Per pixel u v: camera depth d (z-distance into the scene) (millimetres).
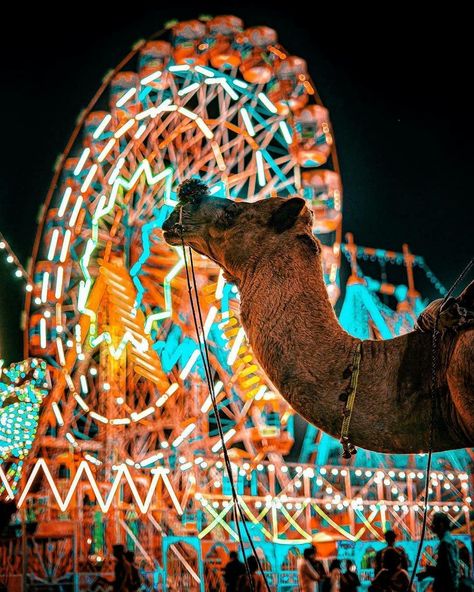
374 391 3492
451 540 8703
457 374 3252
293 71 25688
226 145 24188
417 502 23234
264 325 3770
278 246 3953
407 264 30859
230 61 25359
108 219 23672
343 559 18375
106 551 19281
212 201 4188
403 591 10930
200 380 23531
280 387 3654
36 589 16000
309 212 4082
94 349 23031
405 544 19438
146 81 24047
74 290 23969
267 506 21078
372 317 27469
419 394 3443
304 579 14805
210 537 22672
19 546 16188
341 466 22781
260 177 22828
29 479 18859
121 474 19484
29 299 23234
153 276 23656
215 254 4160
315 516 25875
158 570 18141
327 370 3580
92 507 19719
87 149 22578
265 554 19047
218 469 22375
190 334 22781
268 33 25469
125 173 23922
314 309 3758
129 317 21906
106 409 22047
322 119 25250
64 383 21422
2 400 20531
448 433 3402
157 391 23484
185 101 24375
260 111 25859
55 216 24234
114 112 24641
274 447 22406
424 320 3521
